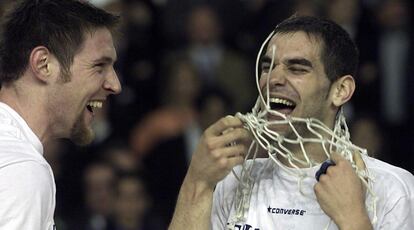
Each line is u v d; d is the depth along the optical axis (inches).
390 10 666.8
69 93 294.7
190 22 687.7
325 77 301.7
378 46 660.1
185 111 637.9
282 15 669.3
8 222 266.4
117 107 647.1
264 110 297.0
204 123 631.2
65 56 293.0
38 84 293.0
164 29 690.2
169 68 661.9
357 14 663.1
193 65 650.2
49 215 277.6
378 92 650.8
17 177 268.7
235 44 683.4
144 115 649.6
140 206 567.8
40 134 294.2
